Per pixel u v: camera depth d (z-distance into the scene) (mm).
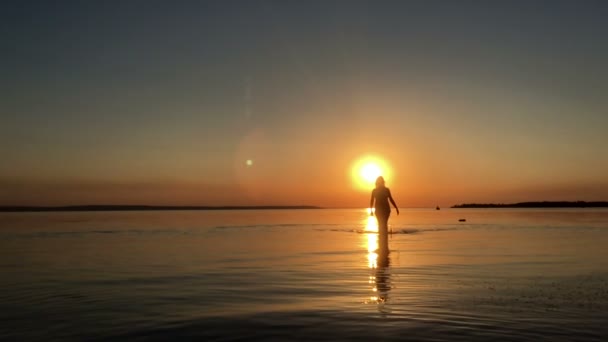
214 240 19531
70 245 17453
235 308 7008
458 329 5738
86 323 6203
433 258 12805
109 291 8445
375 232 24562
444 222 35875
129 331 5812
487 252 14234
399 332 5625
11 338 5574
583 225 29703
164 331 5789
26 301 7605
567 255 13367
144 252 14922
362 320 6211
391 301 7383
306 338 5418
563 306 6930
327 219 48250
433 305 7055
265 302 7426
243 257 13445
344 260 12547
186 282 9344
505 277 9609
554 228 26688
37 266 11750
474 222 35438
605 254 13617
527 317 6289
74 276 10172
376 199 20453
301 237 21000
